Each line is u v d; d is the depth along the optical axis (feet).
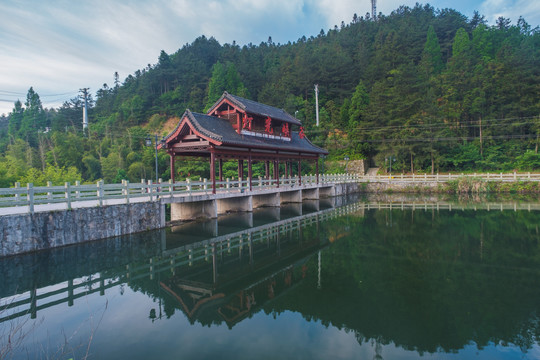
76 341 23.61
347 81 237.86
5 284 35.09
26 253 41.04
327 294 32.48
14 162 119.44
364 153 189.06
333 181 128.67
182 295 33.12
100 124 263.90
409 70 177.37
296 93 243.40
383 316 27.40
